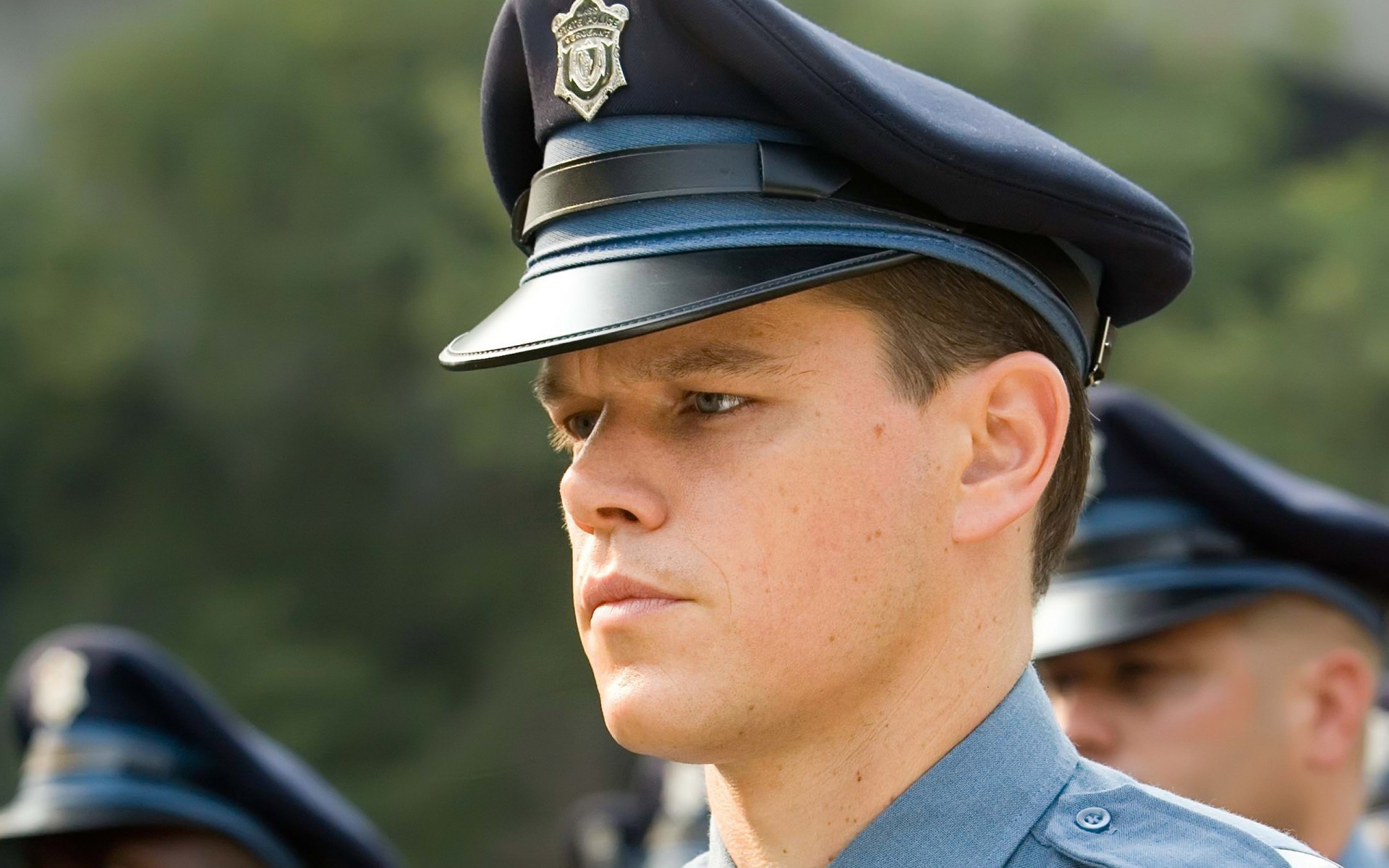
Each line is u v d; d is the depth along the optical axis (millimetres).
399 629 29859
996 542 3139
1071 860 2979
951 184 3088
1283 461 25297
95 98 32500
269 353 31344
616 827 9320
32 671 7008
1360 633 5355
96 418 32250
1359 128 35812
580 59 3207
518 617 28531
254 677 28250
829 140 3092
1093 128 28438
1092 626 5195
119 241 32281
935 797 3035
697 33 3111
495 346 3027
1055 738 3176
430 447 30625
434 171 30625
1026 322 3213
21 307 32219
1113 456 5504
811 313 2992
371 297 30453
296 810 6988
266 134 31031
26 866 6863
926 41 28688
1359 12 36344
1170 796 3053
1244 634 5227
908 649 3029
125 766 6840
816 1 28812
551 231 3209
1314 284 26781
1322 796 5266
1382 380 26094
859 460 2971
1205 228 27906
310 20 31781
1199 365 25859
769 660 2906
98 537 32250
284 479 31359
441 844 25672
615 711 2924
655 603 2916
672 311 2918
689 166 3121
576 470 3000
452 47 31891
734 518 2916
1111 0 29734
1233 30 33156
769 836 3096
